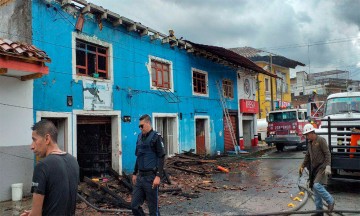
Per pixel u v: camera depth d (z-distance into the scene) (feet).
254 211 24.40
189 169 43.70
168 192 30.94
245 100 75.51
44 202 8.76
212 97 64.18
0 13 34.04
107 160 39.63
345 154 29.71
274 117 73.46
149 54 47.16
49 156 9.09
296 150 75.97
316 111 40.88
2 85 28.37
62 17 34.22
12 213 24.04
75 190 9.48
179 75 54.34
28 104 30.30
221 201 27.84
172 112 51.70
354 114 36.11
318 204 22.52
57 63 33.40
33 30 31.30
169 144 52.13
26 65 26.73
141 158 18.71
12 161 28.71
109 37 40.11
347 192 30.63
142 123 18.99
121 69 41.70
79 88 35.63
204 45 54.65
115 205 26.13
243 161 56.70
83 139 39.27
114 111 39.99
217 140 64.44
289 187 33.68
